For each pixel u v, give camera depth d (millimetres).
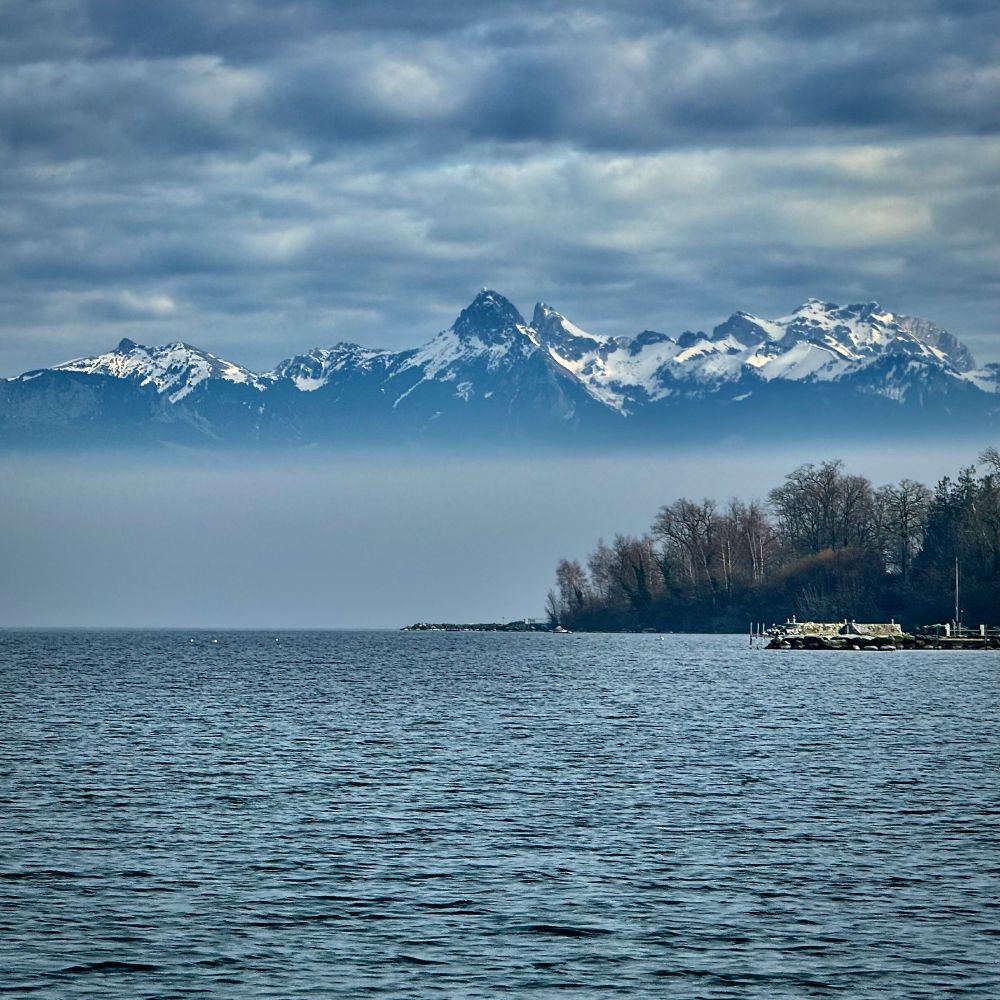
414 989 104750
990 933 118125
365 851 148125
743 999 103125
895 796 184500
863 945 115000
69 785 192875
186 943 114938
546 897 129000
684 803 178875
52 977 106562
